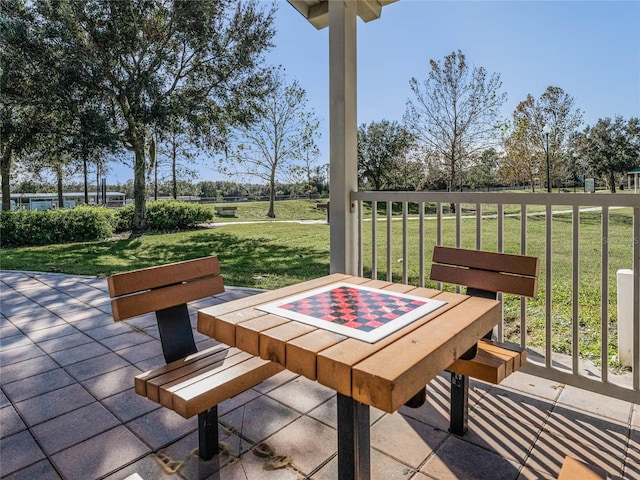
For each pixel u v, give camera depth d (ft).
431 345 3.35
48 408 6.59
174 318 5.37
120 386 7.32
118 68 32.71
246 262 21.25
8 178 38.29
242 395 6.89
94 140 31.27
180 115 33.55
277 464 5.14
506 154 58.08
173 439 5.72
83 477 4.97
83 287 15.17
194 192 73.10
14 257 23.34
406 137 62.90
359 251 9.39
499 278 5.56
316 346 3.34
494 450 5.33
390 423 6.01
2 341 9.62
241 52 35.06
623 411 6.23
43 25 30.81
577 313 6.55
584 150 68.54
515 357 5.26
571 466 3.33
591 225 32.30
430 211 53.72
